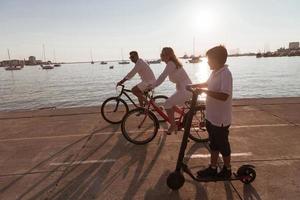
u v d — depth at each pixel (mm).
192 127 5574
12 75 114438
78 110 9055
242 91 36625
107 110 8516
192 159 5000
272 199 3676
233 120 7230
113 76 85312
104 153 5430
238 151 5254
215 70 3600
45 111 9203
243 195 3781
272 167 4566
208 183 4105
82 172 4660
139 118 7340
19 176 4617
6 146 6098
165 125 6973
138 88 6895
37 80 77875
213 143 3801
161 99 7578
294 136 5984
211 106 3717
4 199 3949
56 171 4742
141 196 3852
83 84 58219
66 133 6805
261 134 6156
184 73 5590
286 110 8117
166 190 3975
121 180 4324
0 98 39156
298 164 4656
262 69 89625
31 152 5660
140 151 5453
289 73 67750
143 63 6965
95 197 3885
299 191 3842
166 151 5398
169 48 5531
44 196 3980
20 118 8516
